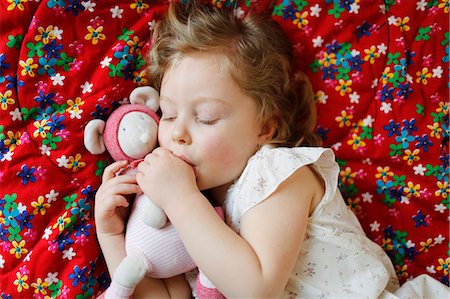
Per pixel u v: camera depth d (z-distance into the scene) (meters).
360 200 1.17
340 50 1.16
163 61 1.03
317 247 1.02
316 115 1.17
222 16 1.06
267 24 1.10
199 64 0.98
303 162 0.97
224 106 0.97
